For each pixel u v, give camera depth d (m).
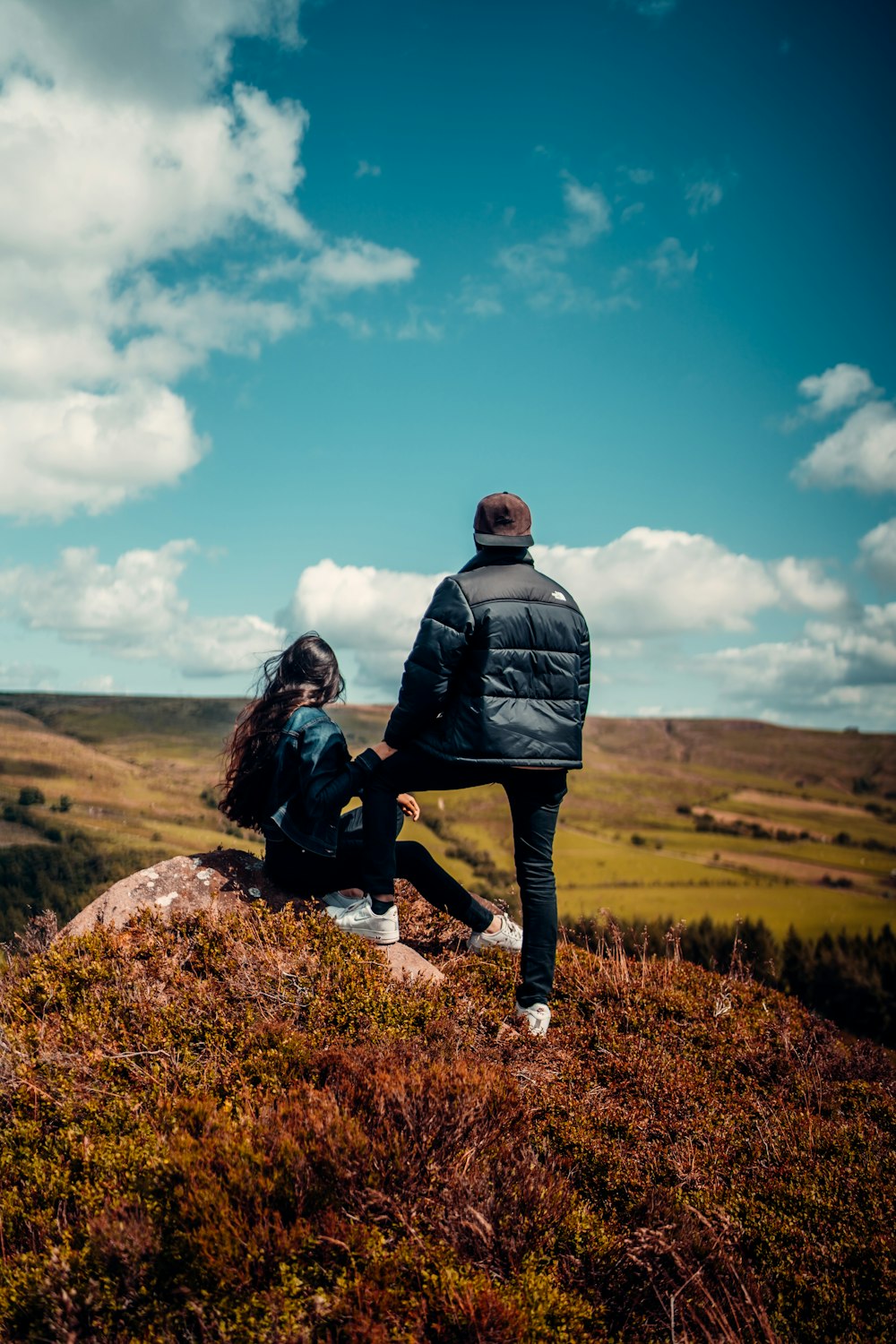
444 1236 2.37
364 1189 2.41
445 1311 2.10
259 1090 2.87
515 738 3.52
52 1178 2.51
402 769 3.79
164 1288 2.15
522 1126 2.98
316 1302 2.09
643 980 4.93
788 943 63.59
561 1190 2.67
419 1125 2.63
